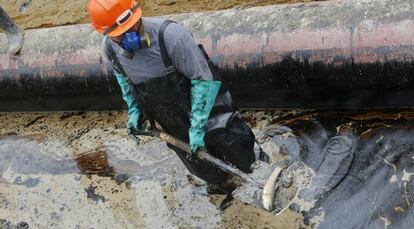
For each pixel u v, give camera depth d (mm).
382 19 3885
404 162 3824
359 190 3791
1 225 4492
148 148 4680
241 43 4277
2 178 4934
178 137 3387
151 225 4113
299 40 4082
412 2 3898
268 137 4371
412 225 3492
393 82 3934
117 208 4316
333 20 4043
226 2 6184
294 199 3873
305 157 4125
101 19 2816
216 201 4059
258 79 4309
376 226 3572
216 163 3234
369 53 3869
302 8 4266
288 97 4402
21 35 5246
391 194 3693
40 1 7488
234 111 3377
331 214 3719
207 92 2969
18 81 5219
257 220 3826
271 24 4246
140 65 2963
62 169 4812
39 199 4617
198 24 4527
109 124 5074
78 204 4457
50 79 5070
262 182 3668
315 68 4066
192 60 2871
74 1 7266
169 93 3055
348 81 4051
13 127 5465
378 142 4008
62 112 5418
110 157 4750
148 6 6535
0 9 5082
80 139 5039
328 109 4383
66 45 5020
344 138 4133
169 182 4336
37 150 5090
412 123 4020
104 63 4793
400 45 3783
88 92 5039
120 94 4926
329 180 3916
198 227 3967
